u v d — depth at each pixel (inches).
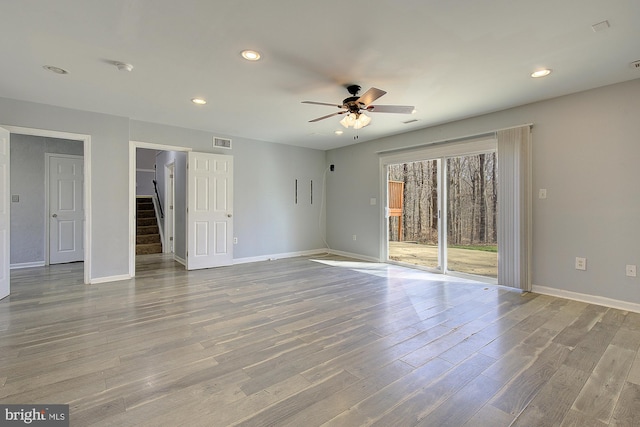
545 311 125.8
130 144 184.2
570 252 142.6
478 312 125.3
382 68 116.1
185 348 94.0
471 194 189.8
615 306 130.3
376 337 102.0
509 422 62.3
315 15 83.9
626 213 128.0
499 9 81.6
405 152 216.8
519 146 155.0
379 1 78.0
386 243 235.6
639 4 79.2
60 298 143.2
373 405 67.7
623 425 61.3
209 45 99.8
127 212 181.0
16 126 149.7
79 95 144.6
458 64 112.9
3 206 142.8
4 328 108.2
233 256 230.4
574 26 89.1
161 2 78.3
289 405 67.6
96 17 84.7
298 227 268.2
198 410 66.0
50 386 74.2
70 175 233.9
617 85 129.6
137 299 141.8
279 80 127.1
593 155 135.7
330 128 205.8
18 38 95.3
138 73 120.6
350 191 261.4
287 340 99.7
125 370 81.6
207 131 215.5
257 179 242.7
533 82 128.6
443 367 83.3
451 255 197.9
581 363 85.0
